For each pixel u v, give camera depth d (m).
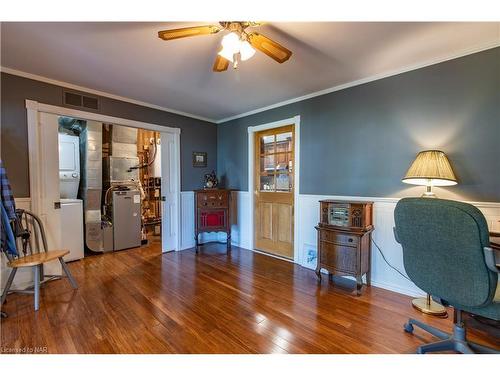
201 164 4.34
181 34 1.54
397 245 2.47
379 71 2.50
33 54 2.13
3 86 2.43
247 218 4.09
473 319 1.90
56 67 2.39
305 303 2.23
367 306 2.18
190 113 4.07
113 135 4.21
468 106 2.08
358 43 1.98
